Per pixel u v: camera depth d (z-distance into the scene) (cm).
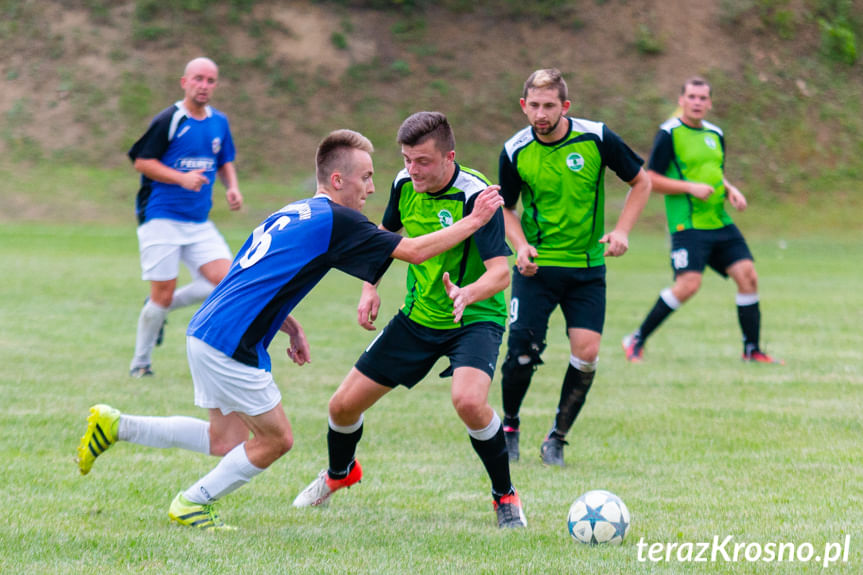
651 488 1402
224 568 1003
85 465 1221
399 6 9375
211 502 1179
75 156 7888
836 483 1428
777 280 4862
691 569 1028
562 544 1123
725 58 9125
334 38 9044
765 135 8588
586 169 1591
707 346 2908
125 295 3734
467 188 1259
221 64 8744
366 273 1143
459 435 1758
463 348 1255
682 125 2562
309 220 1141
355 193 1189
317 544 1108
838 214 7888
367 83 8794
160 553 1053
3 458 1497
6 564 1005
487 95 8769
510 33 9269
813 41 9356
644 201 1636
